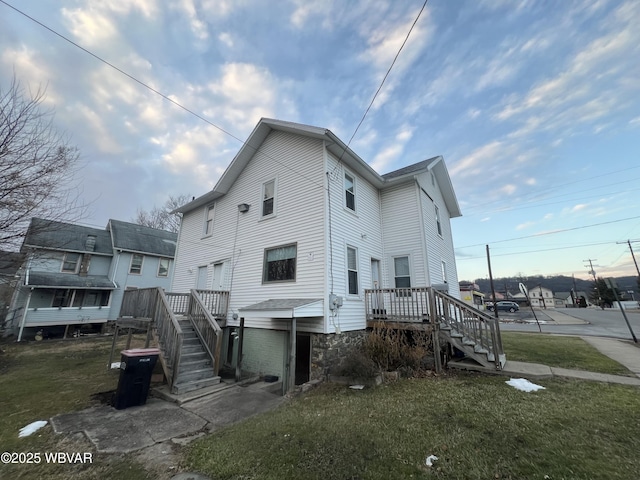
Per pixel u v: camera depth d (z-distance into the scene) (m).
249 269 9.65
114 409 5.10
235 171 11.10
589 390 5.17
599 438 3.36
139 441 3.80
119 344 13.91
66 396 5.91
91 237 20.20
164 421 4.52
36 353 11.63
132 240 21.70
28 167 6.22
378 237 10.32
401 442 3.42
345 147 8.48
